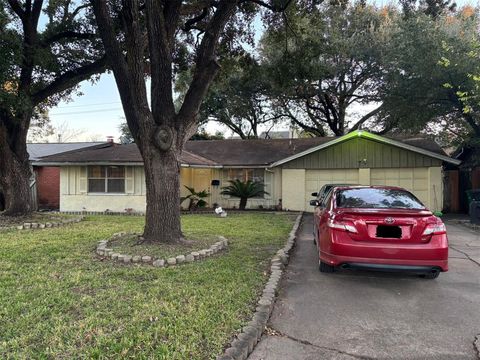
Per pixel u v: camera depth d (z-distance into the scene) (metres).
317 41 13.06
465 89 13.97
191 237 8.51
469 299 5.00
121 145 19.72
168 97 7.44
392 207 5.91
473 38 13.23
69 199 17.00
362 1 15.44
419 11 15.06
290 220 13.18
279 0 11.05
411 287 5.52
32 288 4.86
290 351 3.55
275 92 23.73
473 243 9.23
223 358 3.19
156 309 4.18
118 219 13.35
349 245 5.35
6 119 11.70
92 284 5.06
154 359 3.13
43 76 12.45
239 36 12.76
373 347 3.63
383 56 19.61
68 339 3.45
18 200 12.13
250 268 6.14
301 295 5.14
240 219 13.40
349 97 25.06
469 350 3.57
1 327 3.68
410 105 16.08
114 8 9.87
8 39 9.37
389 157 16.31
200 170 19.14
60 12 12.12
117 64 7.40
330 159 17.00
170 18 7.89
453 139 19.47
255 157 18.86
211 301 4.49
